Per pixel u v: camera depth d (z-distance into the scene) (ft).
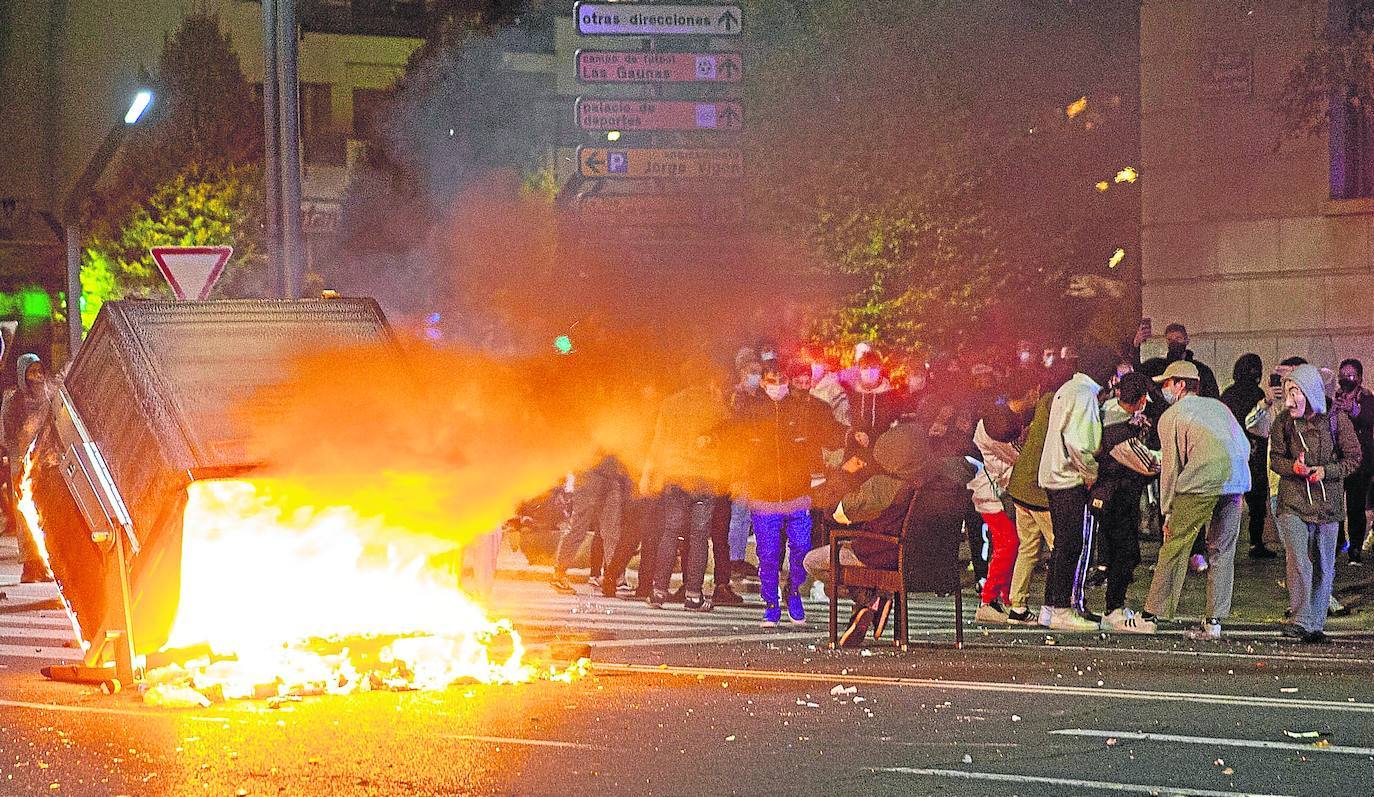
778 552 129.70
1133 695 90.79
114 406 90.43
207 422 89.30
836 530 113.80
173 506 87.81
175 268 164.96
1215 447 120.06
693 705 86.02
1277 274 217.97
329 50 546.26
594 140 237.04
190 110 460.96
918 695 90.38
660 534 142.82
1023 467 128.57
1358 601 138.10
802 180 326.65
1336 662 106.22
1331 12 208.13
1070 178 331.98
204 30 467.11
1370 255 211.20
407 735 76.43
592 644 113.91
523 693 89.76
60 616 130.21
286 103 194.18
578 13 226.58
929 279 323.16
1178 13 225.35
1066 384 125.59
